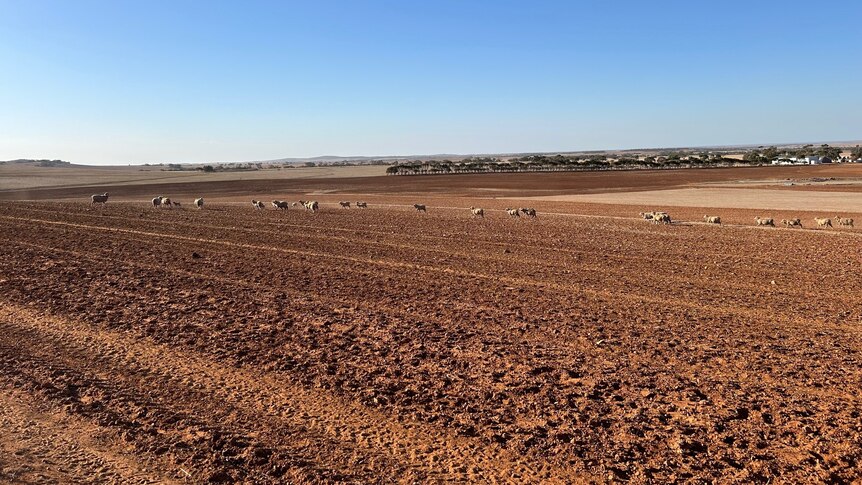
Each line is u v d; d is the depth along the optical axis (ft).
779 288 59.67
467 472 24.32
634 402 30.76
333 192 277.44
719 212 157.58
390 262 74.74
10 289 54.80
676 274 67.46
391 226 117.91
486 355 37.99
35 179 441.27
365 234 103.96
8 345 39.01
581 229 114.42
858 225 122.52
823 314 48.83
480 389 32.55
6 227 103.14
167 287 57.26
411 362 36.78
